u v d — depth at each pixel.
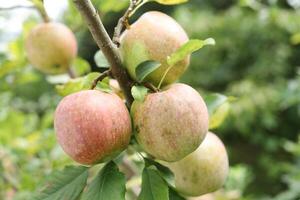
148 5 3.01
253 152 2.93
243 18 2.71
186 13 2.72
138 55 0.52
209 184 0.57
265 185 2.64
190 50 0.49
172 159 0.50
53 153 0.95
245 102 2.49
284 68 2.73
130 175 0.84
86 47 2.84
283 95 1.20
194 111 0.49
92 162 0.49
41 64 0.88
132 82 0.53
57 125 0.49
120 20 0.53
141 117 0.49
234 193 1.07
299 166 1.25
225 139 2.96
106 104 0.48
